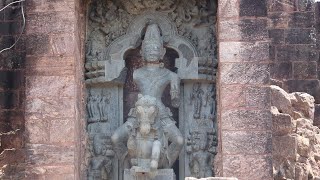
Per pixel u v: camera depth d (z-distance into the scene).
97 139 17.70
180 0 18.25
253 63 16.28
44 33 16.59
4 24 18.86
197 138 17.58
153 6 18.22
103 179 17.48
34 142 16.20
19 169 17.80
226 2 16.52
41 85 16.41
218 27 16.70
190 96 17.91
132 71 18.31
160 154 16.72
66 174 16.03
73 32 16.59
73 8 16.67
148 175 16.45
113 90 18.08
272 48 19.36
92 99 18.03
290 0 19.56
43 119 16.28
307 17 19.48
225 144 16.02
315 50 19.47
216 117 17.62
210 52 17.97
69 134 16.20
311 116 18.38
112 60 17.98
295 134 17.41
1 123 18.34
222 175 15.96
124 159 17.33
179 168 17.58
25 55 17.08
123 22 18.28
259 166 15.89
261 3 16.47
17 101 18.45
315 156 18.17
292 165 17.25
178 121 17.83
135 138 16.80
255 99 16.16
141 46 18.09
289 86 19.23
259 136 16.02
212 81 17.91
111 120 17.94
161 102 17.44
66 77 16.42
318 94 19.22
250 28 16.39
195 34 18.16
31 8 16.69
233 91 16.20
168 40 18.03
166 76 17.56
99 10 18.25
